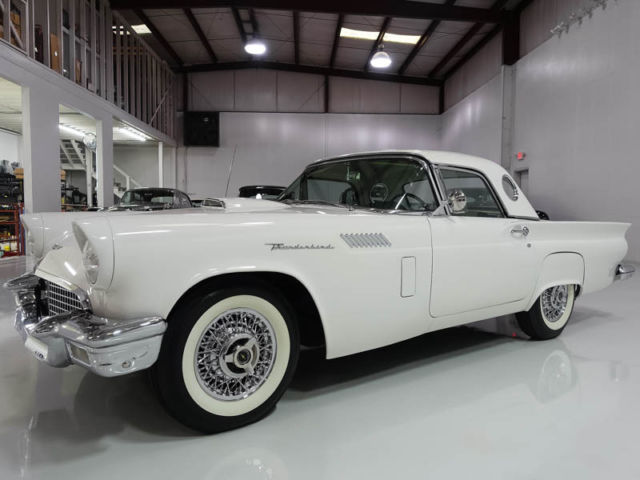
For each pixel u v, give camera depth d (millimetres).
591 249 3115
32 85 7496
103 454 1598
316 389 2219
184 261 1561
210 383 1710
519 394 2146
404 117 16812
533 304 2885
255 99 16719
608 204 7895
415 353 2803
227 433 1756
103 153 10453
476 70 13891
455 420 1873
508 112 11727
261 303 1778
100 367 1432
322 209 2467
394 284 2107
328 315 1913
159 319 1521
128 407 1994
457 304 2385
